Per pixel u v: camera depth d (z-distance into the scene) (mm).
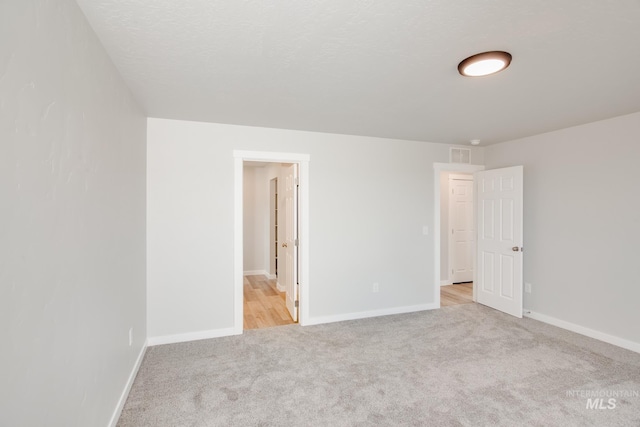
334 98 2602
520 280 3910
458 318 3928
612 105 2777
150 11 1447
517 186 3934
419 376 2545
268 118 3172
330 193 3824
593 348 3055
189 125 3264
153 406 2146
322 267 3791
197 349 3043
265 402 2199
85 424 1479
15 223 949
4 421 891
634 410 2104
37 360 1070
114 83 1988
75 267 1378
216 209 3352
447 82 2271
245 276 6520
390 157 4102
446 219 5844
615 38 1684
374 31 1625
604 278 3227
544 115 3064
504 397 2256
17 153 961
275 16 1492
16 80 956
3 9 889
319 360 2820
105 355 1773
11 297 927
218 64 1991
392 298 4129
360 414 2072
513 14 1477
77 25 1404
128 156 2352
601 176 3250
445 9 1438
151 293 3139
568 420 2010
